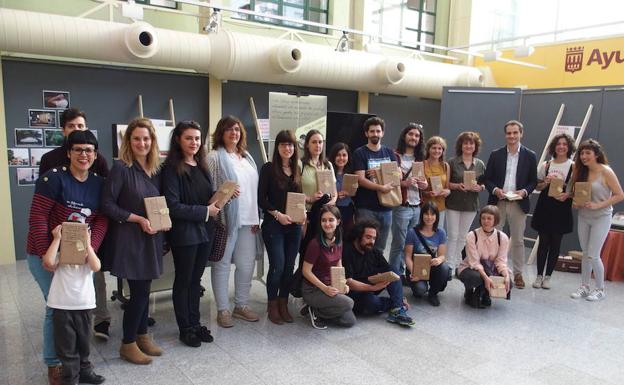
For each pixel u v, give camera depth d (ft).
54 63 15.78
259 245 11.87
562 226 13.98
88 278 7.53
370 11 23.59
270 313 11.24
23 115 15.49
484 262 12.73
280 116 16.38
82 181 7.77
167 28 18.79
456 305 12.79
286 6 22.12
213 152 10.23
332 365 9.19
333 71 18.97
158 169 9.07
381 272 11.84
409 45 26.81
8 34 13.42
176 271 9.48
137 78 17.44
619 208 17.47
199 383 8.38
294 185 10.84
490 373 9.05
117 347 9.71
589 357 9.85
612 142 17.75
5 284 13.50
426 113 26.43
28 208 15.92
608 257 15.49
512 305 12.89
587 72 22.22
